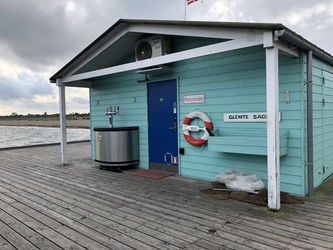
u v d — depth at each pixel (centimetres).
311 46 377
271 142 333
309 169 392
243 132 446
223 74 469
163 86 571
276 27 308
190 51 397
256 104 430
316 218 311
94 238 272
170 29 442
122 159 604
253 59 431
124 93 658
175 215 330
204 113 495
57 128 3328
